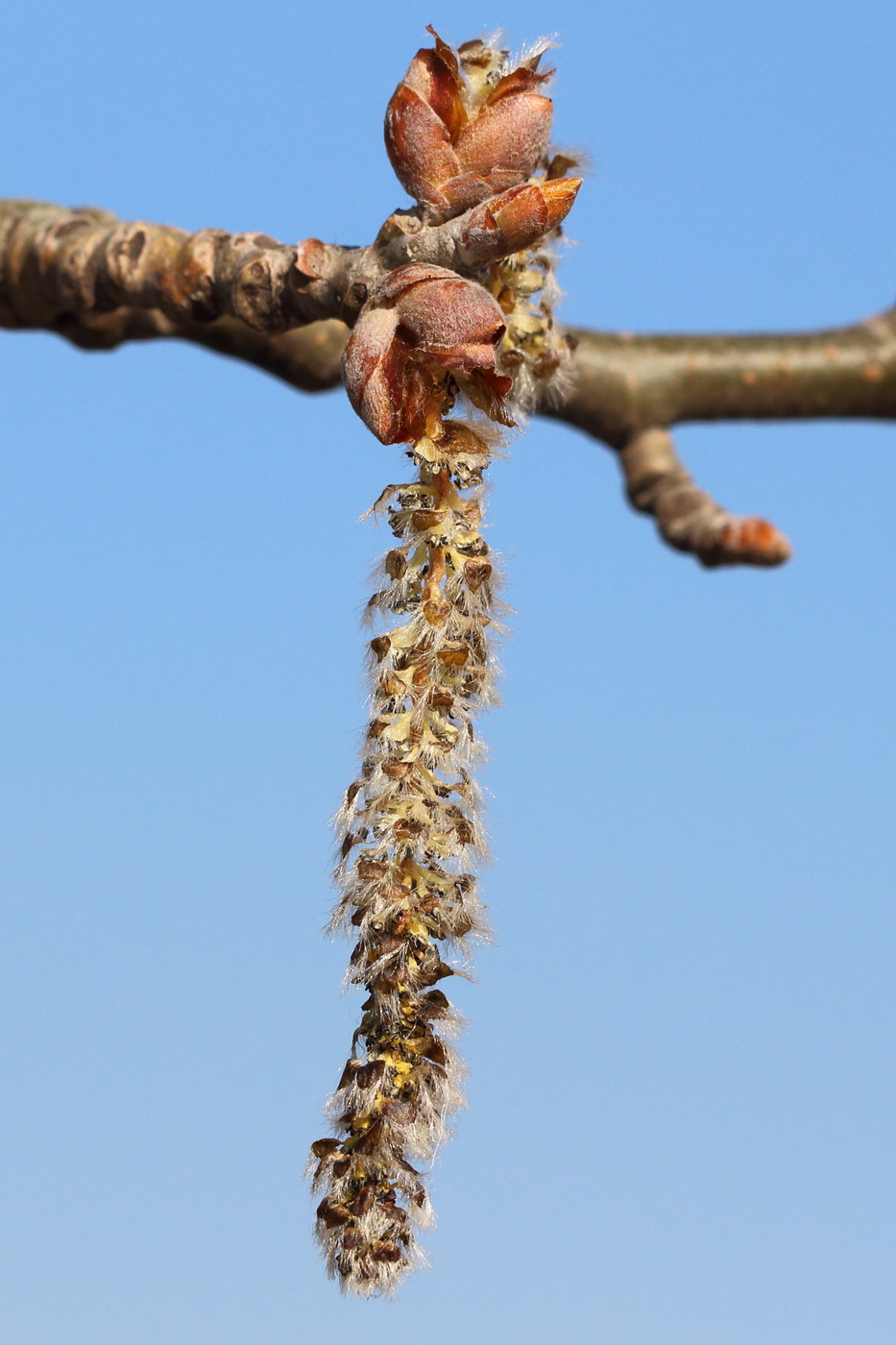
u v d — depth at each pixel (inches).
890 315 30.2
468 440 24.7
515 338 26.1
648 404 29.7
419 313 24.5
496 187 25.2
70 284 27.3
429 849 24.4
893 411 30.1
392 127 25.2
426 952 24.4
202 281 26.7
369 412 24.6
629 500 29.8
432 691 24.5
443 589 24.6
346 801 24.5
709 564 29.2
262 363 29.4
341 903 24.5
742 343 30.0
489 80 25.3
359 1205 24.2
